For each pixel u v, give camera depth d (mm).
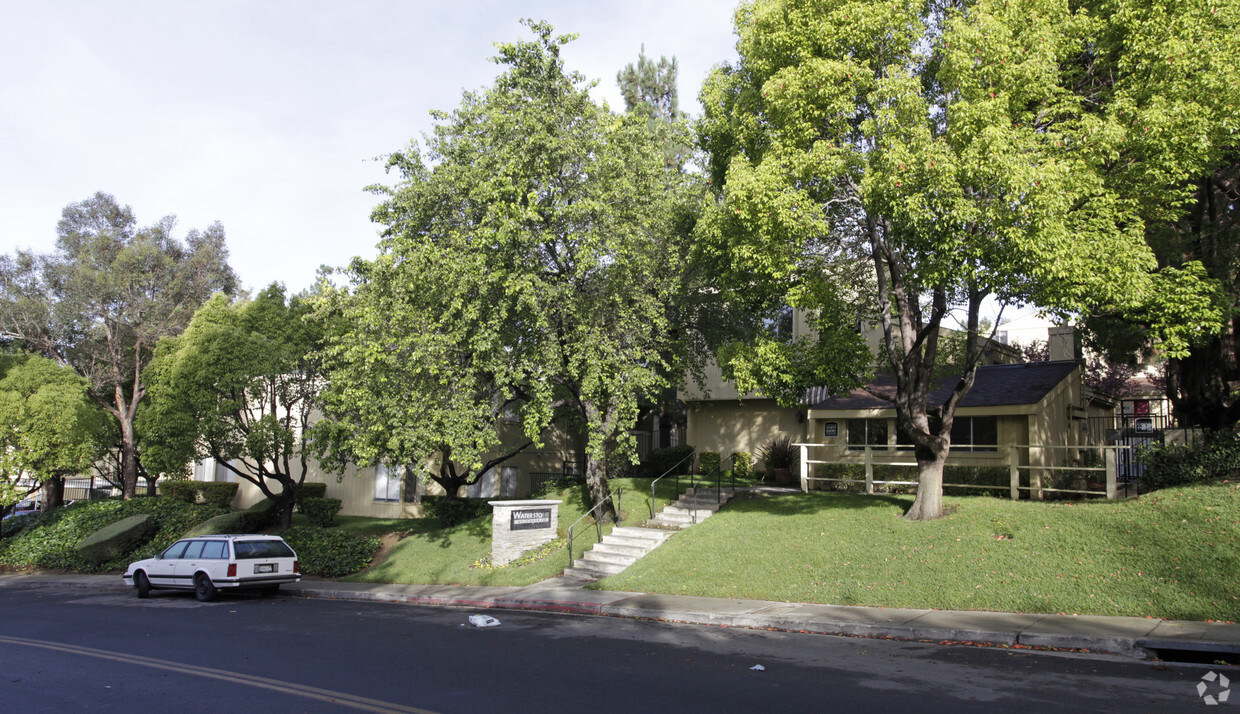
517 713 7012
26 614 14852
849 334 14570
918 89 12570
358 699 7609
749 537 16141
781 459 24484
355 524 26406
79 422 26203
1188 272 12219
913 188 11688
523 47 16734
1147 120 11172
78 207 38188
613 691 7777
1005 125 11406
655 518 19469
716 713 6902
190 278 37688
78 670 9281
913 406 14953
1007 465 19547
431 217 17609
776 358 14398
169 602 16891
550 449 30188
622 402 16797
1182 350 11930
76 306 34562
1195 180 14352
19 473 25281
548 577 17156
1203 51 11094
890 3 12711
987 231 11688
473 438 16391
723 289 16094
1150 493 14375
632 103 29500
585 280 17281
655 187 17266
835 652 9672
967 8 13016
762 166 13094
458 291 15586
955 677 8141
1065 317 12414
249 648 10617
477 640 11000
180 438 22000
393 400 17031
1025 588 11672
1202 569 11008
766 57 13906
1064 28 12281
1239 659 8688
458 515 23484
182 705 7551
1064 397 20906
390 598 16750
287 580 18047
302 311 24609
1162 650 9016
